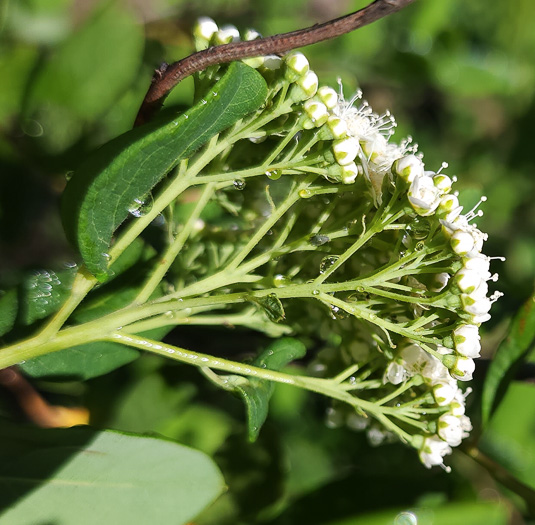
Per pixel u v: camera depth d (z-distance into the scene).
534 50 0.38
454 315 0.23
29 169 0.29
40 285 0.24
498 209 0.39
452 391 0.24
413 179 0.23
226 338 0.27
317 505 0.27
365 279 0.23
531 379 0.28
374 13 0.22
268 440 0.29
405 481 0.28
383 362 0.24
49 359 0.24
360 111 0.24
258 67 0.23
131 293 0.25
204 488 0.24
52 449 0.23
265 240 0.25
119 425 0.29
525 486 0.27
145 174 0.22
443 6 0.35
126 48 0.27
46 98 0.27
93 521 0.23
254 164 0.24
